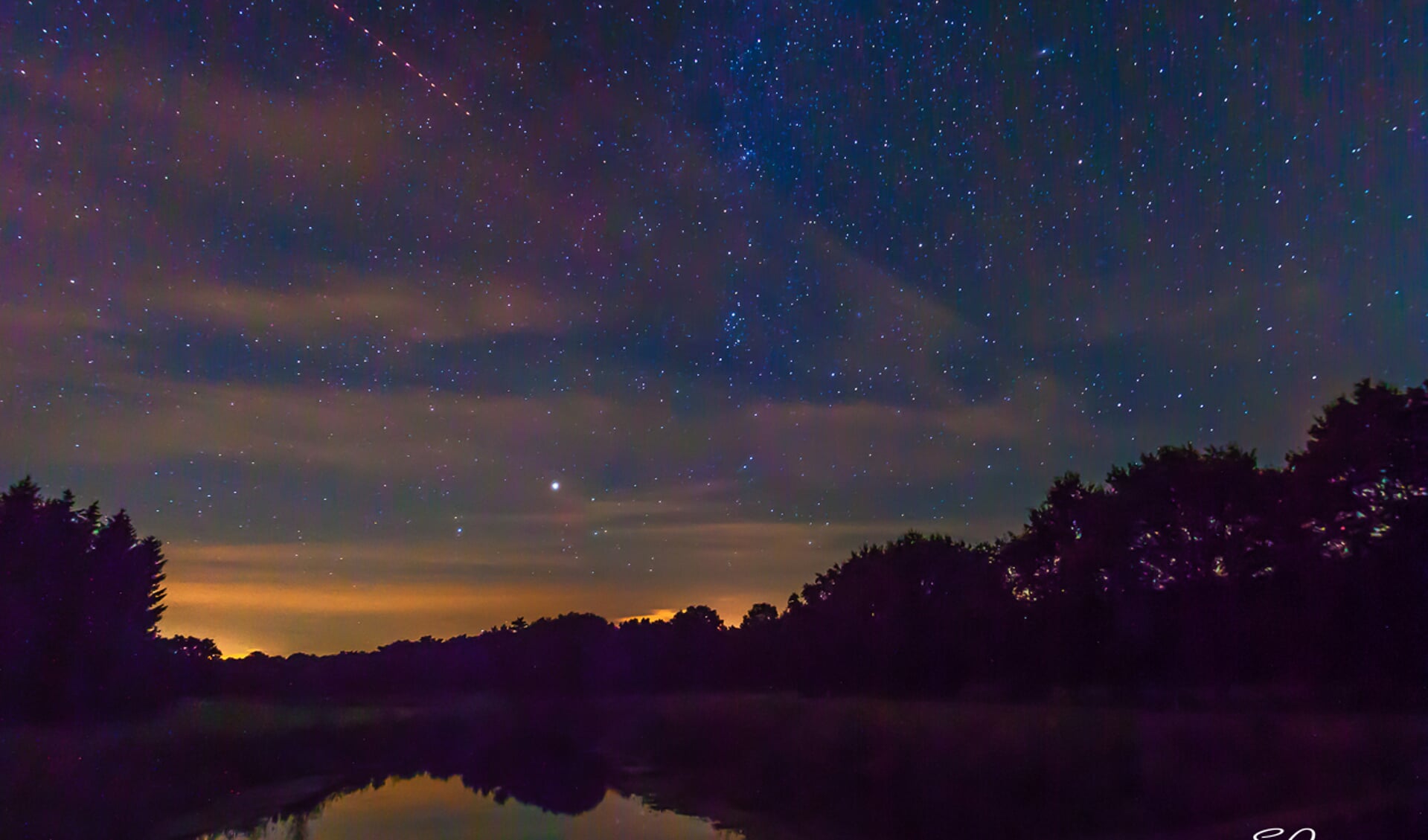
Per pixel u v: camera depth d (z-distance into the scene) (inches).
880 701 1138.7
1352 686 751.7
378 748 1408.7
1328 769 514.3
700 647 2306.8
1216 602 895.7
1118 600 977.5
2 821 590.6
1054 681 1014.4
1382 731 572.1
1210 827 483.5
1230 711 732.0
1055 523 1135.0
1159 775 565.0
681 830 756.0
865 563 1418.6
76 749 764.6
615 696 2167.8
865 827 676.7
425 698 2324.1
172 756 855.1
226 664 1772.9
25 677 895.1
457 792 1023.6
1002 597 1182.3
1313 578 809.5
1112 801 557.3
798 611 1582.2
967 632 1168.2
